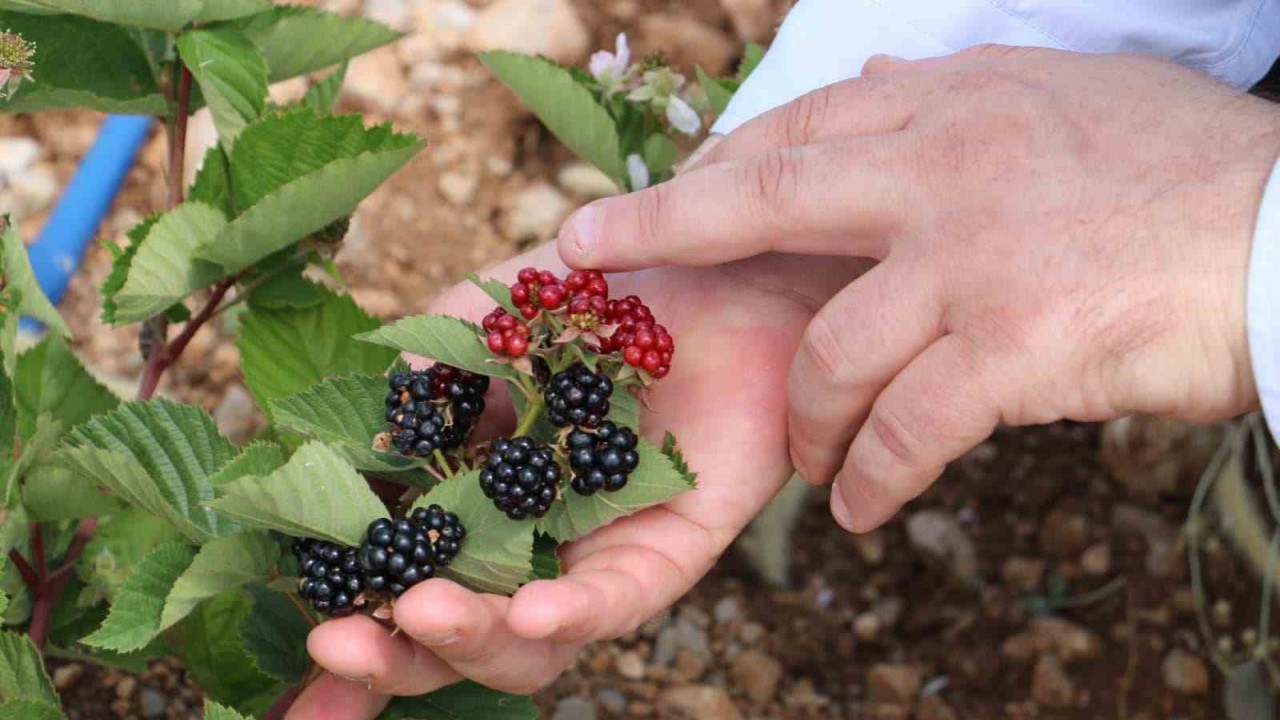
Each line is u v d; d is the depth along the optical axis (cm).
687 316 77
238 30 79
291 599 71
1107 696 103
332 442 68
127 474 66
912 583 108
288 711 69
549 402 68
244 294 80
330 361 80
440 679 67
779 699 102
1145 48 83
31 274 76
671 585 72
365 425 69
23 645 68
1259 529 106
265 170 77
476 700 70
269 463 67
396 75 123
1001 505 111
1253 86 86
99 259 109
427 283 112
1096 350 69
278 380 79
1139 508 110
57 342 79
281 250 79
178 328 106
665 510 73
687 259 74
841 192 72
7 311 74
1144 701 103
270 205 74
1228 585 106
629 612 69
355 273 111
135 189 112
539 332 68
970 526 110
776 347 77
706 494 74
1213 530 108
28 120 114
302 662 71
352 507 65
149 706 89
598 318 68
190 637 79
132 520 81
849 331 72
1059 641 105
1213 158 69
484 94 123
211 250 76
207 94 76
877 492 73
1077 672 104
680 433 75
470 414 69
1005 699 104
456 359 68
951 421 71
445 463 68
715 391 76
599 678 100
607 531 72
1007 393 70
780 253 78
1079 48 82
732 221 73
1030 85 73
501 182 119
